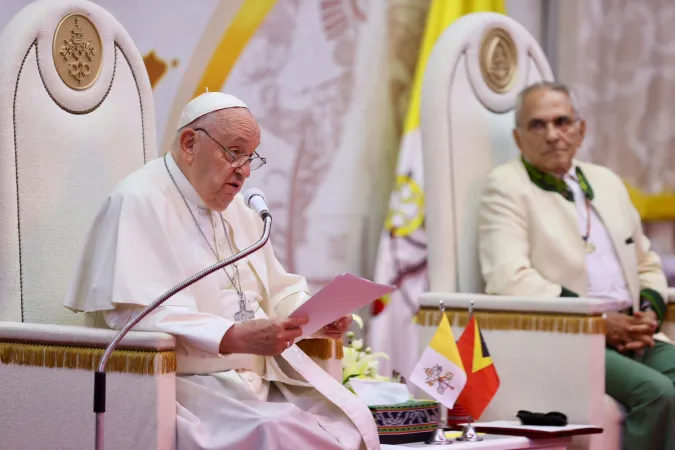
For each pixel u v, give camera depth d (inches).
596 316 446.0
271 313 381.4
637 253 522.6
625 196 523.8
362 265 643.5
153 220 345.4
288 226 620.7
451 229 492.4
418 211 604.4
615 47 703.1
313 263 628.1
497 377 421.1
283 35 614.2
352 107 639.8
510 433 409.4
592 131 701.3
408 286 595.5
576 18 693.9
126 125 402.9
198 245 357.7
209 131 351.6
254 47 604.1
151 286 336.2
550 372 450.3
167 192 357.1
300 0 620.7
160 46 571.2
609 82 703.1
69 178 379.9
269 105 612.1
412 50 658.8
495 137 514.0
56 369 329.4
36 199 370.0
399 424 381.4
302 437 322.3
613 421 457.7
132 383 314.3
